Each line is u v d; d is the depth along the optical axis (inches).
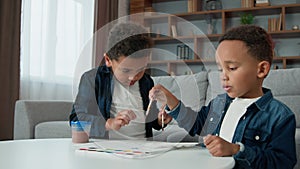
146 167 21.4
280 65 160.2
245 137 32.9
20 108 80.7
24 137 80.0
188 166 22.0
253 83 32.7
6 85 104.7
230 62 31.0
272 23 158.6
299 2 157.3
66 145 31.7
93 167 21.1
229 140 33.9
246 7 159.3
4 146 31.5
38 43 118.0
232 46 31.6
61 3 128.6
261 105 33.2
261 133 32.3
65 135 73.5
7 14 105.5
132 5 174.2
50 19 122.4
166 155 26.5
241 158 27.5
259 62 32.5
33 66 116.8
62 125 74.9
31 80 115.9
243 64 31.5
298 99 71.4
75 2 135.6
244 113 33.8
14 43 107.2
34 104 81.7
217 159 24.9
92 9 145.6
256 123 32.8
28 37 113.0
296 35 157.0
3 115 103.6
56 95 124.8
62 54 128.1
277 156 29.0
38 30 118.0
